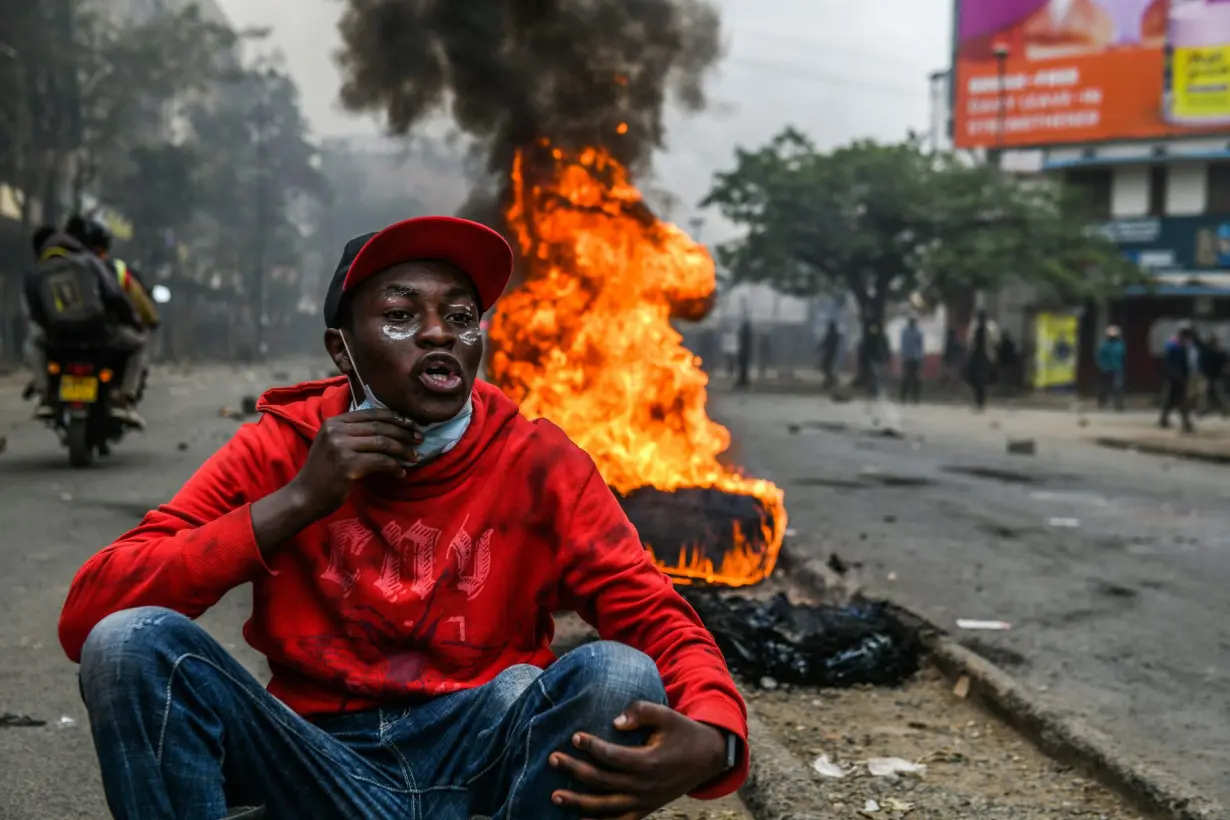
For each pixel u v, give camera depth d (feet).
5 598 15.81
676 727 5.21
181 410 48.96
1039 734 11.63
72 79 105.40
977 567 20.83
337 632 5.88
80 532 20.27
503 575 5.97
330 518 5.88
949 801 9.86
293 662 5.85
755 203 102.47
